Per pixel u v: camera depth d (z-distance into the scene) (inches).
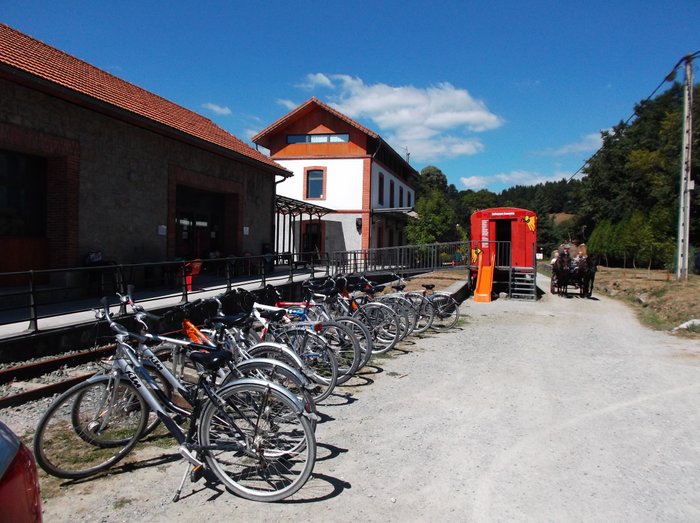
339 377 237.0
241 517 124.8
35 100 376.2
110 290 430.6
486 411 206.8
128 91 546.6
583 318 481.7
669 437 180.5
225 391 136.9
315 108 1218.6
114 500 132.2
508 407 212.1
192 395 146.6
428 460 159.5
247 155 657.0
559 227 2299.5
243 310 239.9
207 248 655.1
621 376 264.5
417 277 876.6
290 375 150.9
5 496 70.5
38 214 409.4
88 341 298.4
